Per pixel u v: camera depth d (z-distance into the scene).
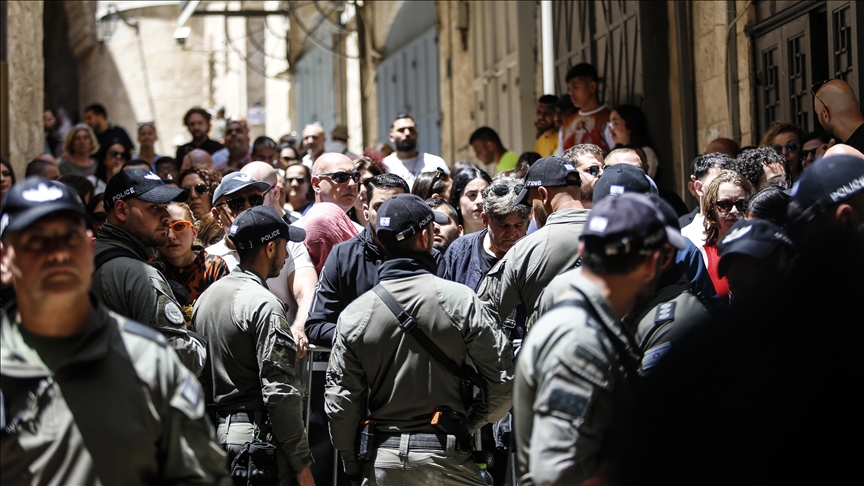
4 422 3.09
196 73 33.28
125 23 32.38
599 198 4.69
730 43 8.68
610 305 3.29
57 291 3.07
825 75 7.66
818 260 3.80
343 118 22.53
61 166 12.07
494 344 4.71
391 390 4.68
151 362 3.20
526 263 5.09
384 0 19.12
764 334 3.61
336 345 4.79
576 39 11.63
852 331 3.63
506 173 7.89
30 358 3.12
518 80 13.16
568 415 3.12
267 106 30.08
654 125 9.52
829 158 4.08
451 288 4.72
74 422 3.10
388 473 4.66
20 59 11.69
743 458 3.50
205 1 21.28
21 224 3.05
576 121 9.84
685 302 3.83
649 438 3.48
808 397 3.54
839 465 3.51
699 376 3.55
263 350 5.18
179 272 6.13
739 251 3.94
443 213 6.41
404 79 18.66
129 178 4.91
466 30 15.44
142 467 3.17
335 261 5.82
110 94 33.22
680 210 7.85
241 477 5.12
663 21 9.57
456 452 4.66
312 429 6.06
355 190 7.10
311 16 24.50
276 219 5.43
